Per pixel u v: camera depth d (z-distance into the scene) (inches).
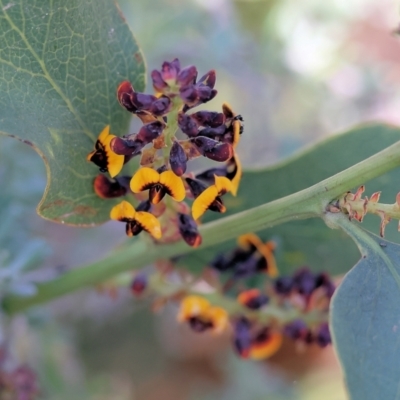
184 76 8.9
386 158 9.2
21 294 11.5
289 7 19.7
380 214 9.2
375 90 21.2
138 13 17.8
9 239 13.3
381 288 8.9
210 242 10.1
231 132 9.3
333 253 11.6
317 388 19.6
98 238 18.4
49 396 15.7
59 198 9.7
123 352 20.5
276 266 11.7
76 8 9.4
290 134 20.3
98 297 18.8
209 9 19.0
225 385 20.5
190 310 11.1
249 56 19.6
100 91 9.7
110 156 9.4
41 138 9.3
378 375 8.5
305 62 20.5
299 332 11.0
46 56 9.4
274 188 11.0
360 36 22.2
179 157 9.1
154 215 9.6
